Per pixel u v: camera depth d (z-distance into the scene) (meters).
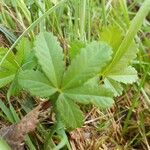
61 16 0.16
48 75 0.10
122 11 0.18
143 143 0.14
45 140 0.12
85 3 0.14
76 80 0.10
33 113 0.11
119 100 0.15
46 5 0.15
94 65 0.10
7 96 0.11
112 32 0.12
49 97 0.11
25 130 0.11
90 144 0.13
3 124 0.12
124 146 0.14
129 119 0.15
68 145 0.11
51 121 0.12
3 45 0.14
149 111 0.15
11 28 0.15
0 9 0.15
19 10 0.15
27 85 0.10
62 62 0.10
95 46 0.10
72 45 0.12
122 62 0.12
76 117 0.10
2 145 0.09
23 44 0.11
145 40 0.18
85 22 0.16
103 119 0.14
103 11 0.15
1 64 0.11
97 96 0.10
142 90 0.15
